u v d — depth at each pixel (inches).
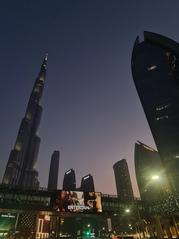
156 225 3009.4
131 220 3762.3
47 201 3009.4
